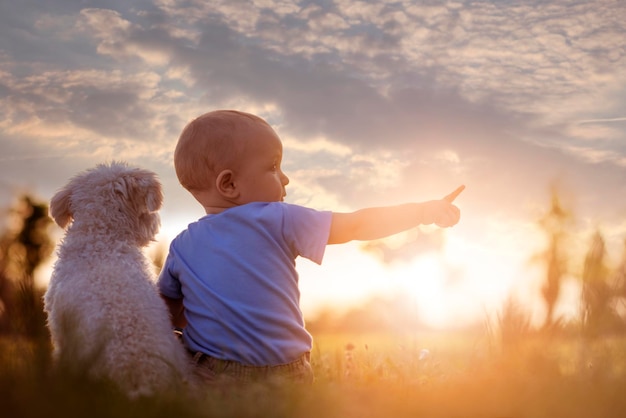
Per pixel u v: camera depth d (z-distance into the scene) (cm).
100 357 258
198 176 325
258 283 302
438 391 233
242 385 267
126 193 312
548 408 213
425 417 211
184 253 317
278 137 332
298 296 318
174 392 226
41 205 313
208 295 302
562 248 302
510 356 283
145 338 271
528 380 241
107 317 270
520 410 212
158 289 306
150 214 324
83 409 176
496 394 225
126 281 284
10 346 220
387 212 315
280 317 303
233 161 318
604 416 209
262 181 322
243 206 314
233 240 308
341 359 358
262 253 306
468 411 213
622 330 279
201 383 279
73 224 307
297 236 309
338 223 312
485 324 313
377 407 215
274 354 299
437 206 317
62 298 282
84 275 284
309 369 313
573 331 294
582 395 221
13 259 290
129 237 311
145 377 262
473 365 300
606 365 250
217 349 299
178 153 332
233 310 298
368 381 292
